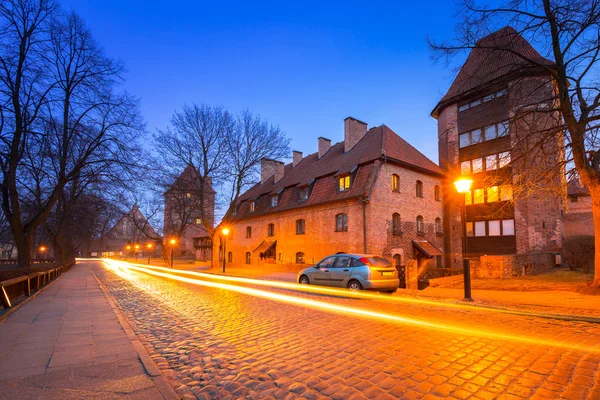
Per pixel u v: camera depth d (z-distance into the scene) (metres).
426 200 24.83
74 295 12.38
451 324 6.79
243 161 30.48
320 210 24.39
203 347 5.44
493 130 23.42
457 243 25.27
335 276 12.06
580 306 8.27
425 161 25.70
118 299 11.48
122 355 4.87
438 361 4.50
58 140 16.77
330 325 6.79
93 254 98.88
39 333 6.25
